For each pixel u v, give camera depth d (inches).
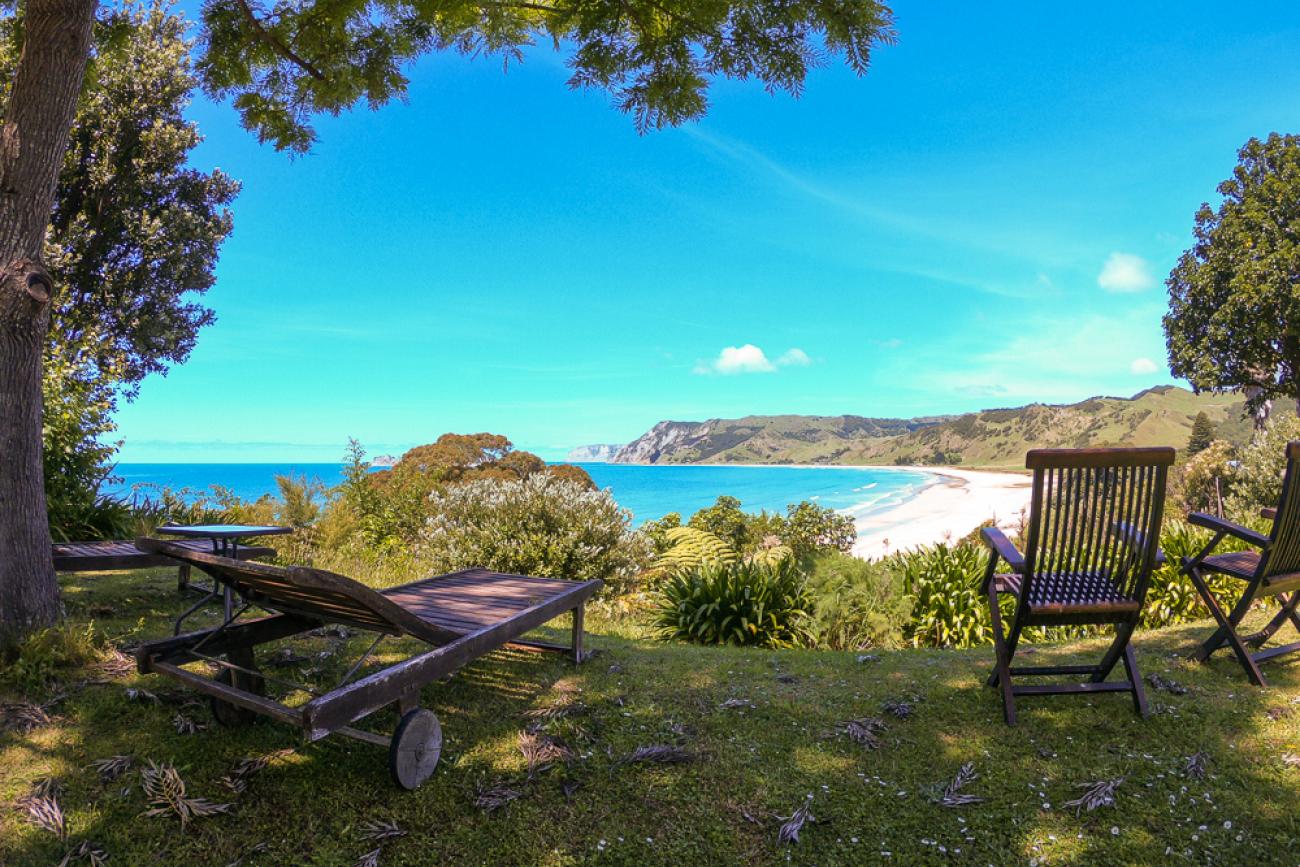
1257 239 1328.7
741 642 254.5
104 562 193.6
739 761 126.8
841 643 251.0
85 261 637.9
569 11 198.1
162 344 676.7
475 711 146.1
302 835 100.0
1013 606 264.7
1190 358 1433.3
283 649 176.4
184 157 685.9
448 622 144.1
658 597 327.6
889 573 279.6
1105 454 130.0
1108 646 200.8
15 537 153.7
